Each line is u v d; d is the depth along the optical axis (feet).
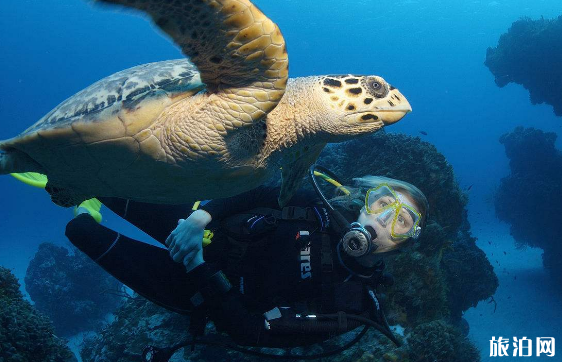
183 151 3.31
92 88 3.59
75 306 18.69
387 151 11.59
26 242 51.29
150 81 3.43
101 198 4.19
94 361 9.12
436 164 11.36
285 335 3.51
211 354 7.00
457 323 13.69
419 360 7.19
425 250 9.58
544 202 25.84
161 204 4.08
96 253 3.58
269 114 3.78
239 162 3.60
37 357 6.93
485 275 14.62
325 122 3.85
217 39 2.83
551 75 27.22
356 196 3.96
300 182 4.07
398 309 8.22
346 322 3.49
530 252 30.68
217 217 3.61
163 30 2.78
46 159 3.46
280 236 3.76
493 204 31.22
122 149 3.23
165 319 8.07
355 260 3.68
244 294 3.72
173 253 3.38
